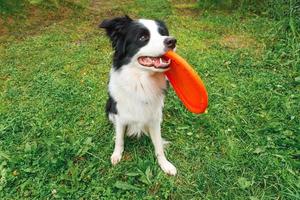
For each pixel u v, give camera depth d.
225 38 1.59
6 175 0.88
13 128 1.04
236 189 0.84
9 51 1.48
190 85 0.83
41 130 1.04
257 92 1.18
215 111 1.10
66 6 1.89
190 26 1.71
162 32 0.80
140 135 0.98
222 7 1.88
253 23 1.68
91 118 1.10
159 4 1.97
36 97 1.19
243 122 1.06
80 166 0.92
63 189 0.83
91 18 1.82
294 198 0.80
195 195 0.83
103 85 1.26
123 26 0.80
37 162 0.91
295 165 0.89
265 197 0.81
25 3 1.80
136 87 0.81
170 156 0.95
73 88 1.24
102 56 1.45
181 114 1.09
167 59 0.78
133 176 0.88
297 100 1.13
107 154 0.96
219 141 0.99
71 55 1.45
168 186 0.85
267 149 0.95
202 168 0.91
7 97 1.19
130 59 0.79
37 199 0.83
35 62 1.41
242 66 1.35
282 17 1.65
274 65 1.34
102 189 0.84
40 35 1.63
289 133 0.98
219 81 1.25
